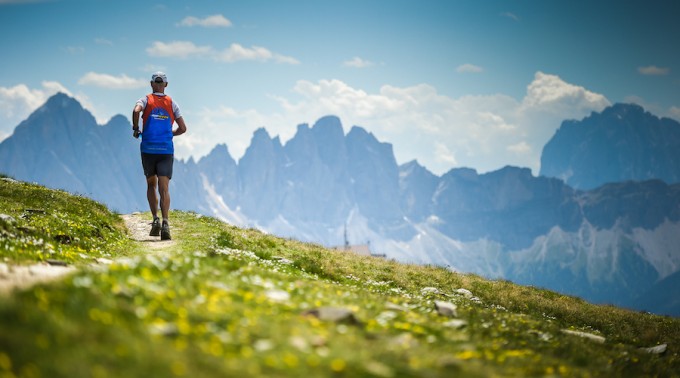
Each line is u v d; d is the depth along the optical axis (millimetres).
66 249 20188
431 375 9617
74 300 9586
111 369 7684
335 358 9508
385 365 9781
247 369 8422
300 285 16375
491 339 14992
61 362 7555
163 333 9188
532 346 15344
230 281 14062
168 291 11484
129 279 11727
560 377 12188
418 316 15398
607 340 19719
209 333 9656
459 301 26766
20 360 7469
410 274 30938
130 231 28125
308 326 11336
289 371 8617
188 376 7840
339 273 27578
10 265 14898
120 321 9297
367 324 12867
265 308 12133
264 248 28984
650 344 23688
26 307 8852
